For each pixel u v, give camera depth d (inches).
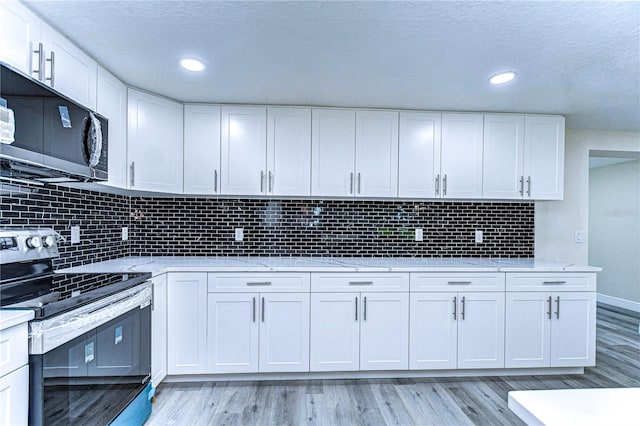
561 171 109.1
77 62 68.8
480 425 74.9
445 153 106.8
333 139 104.5
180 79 85.3
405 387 91.4
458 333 95.8
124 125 86.7
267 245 114.7
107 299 60.2
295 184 103.4
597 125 121.9
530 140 108.3
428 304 95.3
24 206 68.0
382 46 68.4
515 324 96.8
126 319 67.2
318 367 93.3
